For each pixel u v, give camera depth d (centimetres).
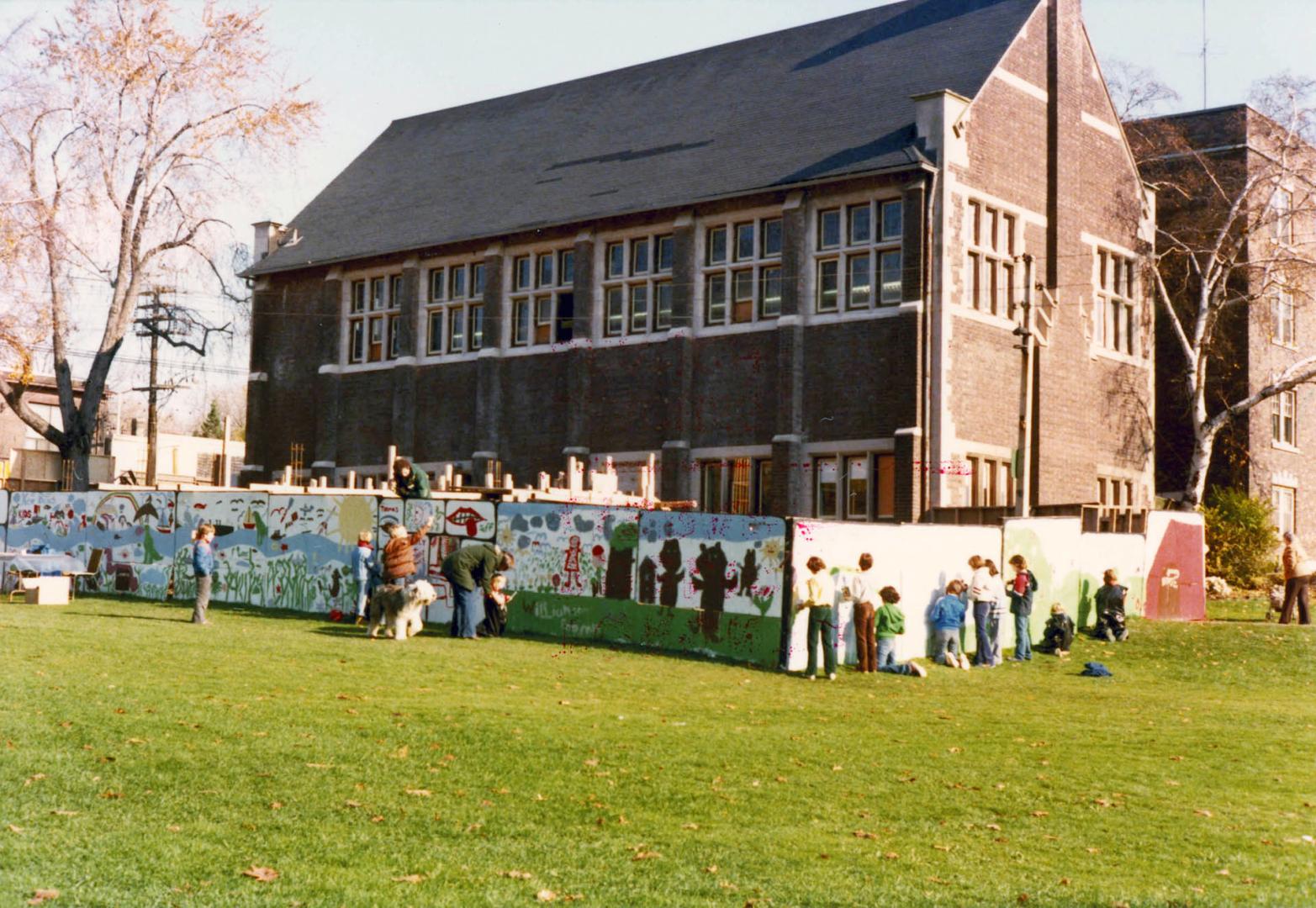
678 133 3862
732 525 2208
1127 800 1220
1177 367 4247
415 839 972
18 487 4838
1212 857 1027
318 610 2678
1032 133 3484
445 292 4081
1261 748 1531
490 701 1573
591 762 1251
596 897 850
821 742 1436
